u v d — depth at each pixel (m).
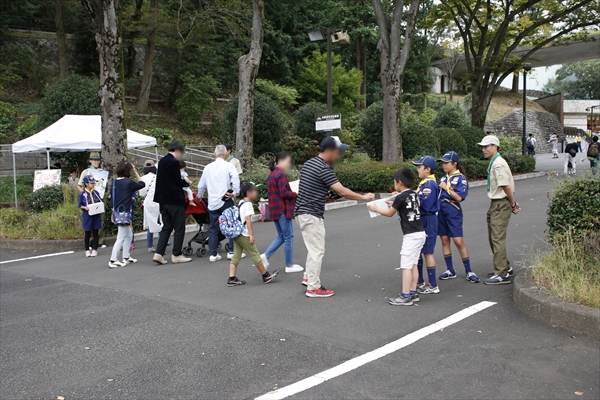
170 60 31.30
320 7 40.84
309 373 4.07
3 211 12.18
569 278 5.18
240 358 4.42
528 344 4.45
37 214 12.08
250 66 17.00
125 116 11.73
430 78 47.69
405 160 19.78
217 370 4.20
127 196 8.48
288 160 7.34
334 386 3.82
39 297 6.74
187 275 7.62
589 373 3.88
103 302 6.35
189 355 4.53
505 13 23.92
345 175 16.73
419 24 25.23
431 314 5.37
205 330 5.16
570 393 3.59
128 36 29.75
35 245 10.55
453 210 6.52
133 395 3.82
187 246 9.26
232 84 35.94
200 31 28.19
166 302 6.21
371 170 16.39
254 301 6.09
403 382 3.84
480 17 25.22
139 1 27.75
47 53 30.59
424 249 6.11
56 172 15.15
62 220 11.17
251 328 5.16
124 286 7.12
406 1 20.81
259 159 18.94
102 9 11.26
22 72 28.88
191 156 25.39
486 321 5.06
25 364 4.49
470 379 3.85
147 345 4.81
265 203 7.51
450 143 20.92
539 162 30.09
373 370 4.07
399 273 7.12
